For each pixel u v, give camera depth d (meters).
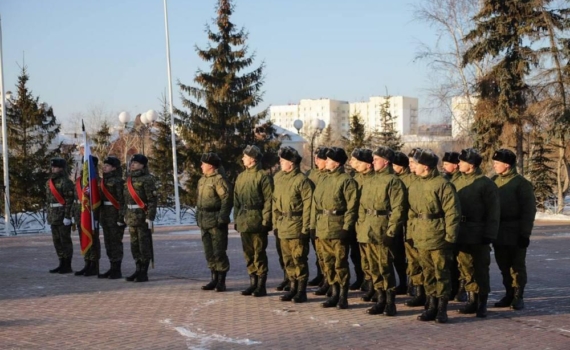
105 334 7.88
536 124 30.59
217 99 35.06
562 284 11.87
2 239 21.38
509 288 9.55
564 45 29.64
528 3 29.73
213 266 11.03
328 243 9.40
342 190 9.23
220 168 11.09
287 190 9.90
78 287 11.50
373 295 10.02
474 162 9.03
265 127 36.28
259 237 10.42
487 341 7.50
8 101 32.72
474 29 31.27
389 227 8.73
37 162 31.72
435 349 7.14
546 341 7.50
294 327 8.22
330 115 124.56
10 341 7.57
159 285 11.70
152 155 38.34
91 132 46.88
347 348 7.18
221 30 35.31
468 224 8.88
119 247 12.66
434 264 8.52
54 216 13.28
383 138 45.03
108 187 12.49
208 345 7.32
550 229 25.19
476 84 31.67
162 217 30.91
